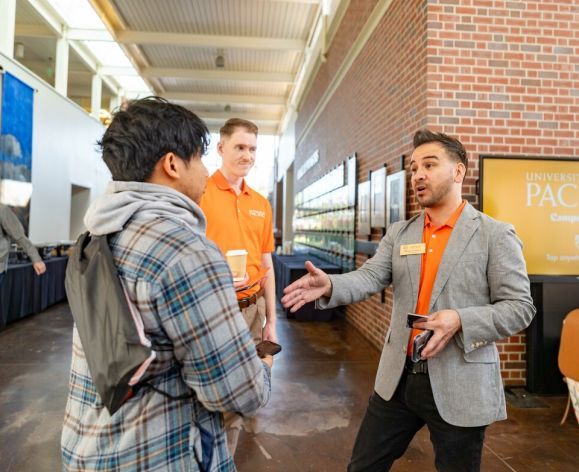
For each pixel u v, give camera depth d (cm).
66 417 83
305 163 970
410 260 143
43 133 726
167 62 986
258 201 207
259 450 239
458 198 142
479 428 125
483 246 130
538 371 317
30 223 681
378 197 432
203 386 74
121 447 73
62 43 805
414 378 134
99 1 704
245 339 77
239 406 76
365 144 493
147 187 82
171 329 72
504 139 331
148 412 75
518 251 128
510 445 245
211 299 73
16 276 536
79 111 895
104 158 85
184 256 74
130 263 74
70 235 973
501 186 318
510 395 316
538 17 334
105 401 68
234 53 930
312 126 887
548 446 244
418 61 342
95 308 71
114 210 78
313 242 846
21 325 542
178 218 81
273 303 209
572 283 318
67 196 841
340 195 609
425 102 327
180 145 84
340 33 628
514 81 332
